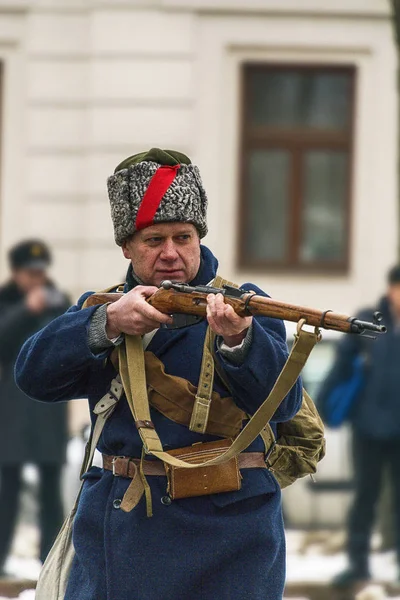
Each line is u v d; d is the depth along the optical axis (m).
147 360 8.48
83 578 8.77
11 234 34.06
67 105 33.97
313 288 34.78
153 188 8.49
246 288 8.71
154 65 33.91
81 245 33.78
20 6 34.03
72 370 8.53
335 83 34.78
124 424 8.63
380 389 18.94
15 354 18.80
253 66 34.53
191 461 8.41
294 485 19.97
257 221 34.94
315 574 18.66
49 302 18.84
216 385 8.49
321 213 34.94
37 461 18.75
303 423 9.17
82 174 33.88
